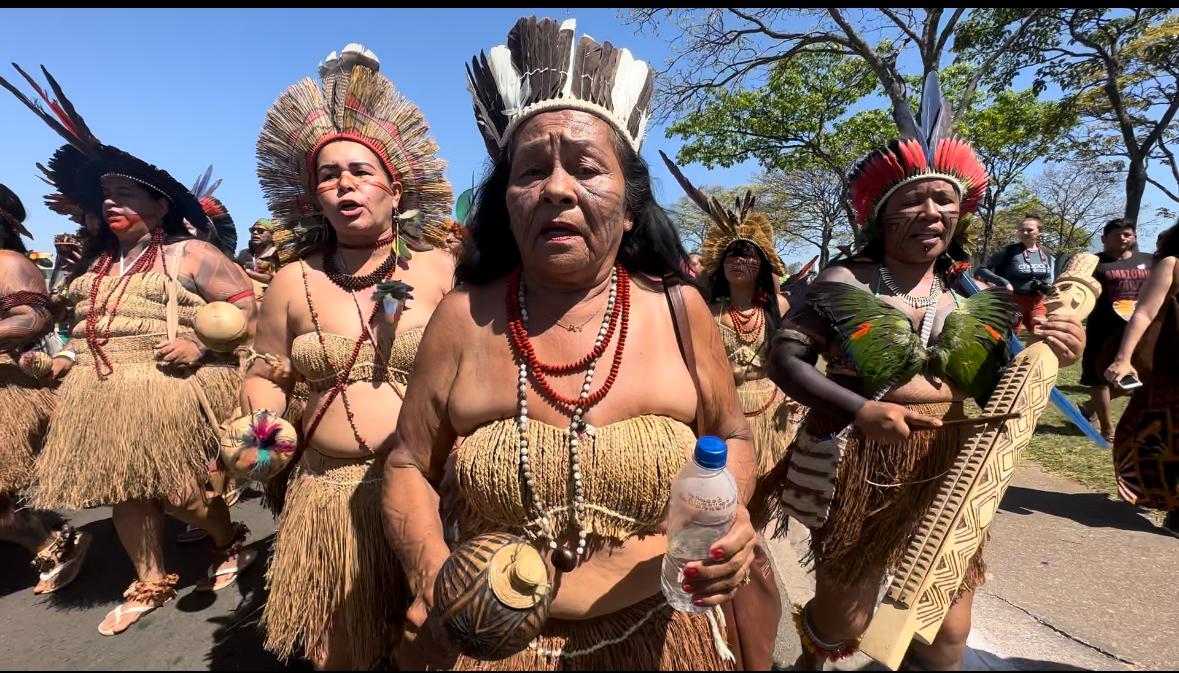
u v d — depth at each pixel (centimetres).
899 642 149
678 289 151
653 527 142
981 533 161
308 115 227
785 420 393
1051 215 3172
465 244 160
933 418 183
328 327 222
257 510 447
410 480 152
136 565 295
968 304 189
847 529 192
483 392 142
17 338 306
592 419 138
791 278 500
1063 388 789
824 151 1869
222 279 304
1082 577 296
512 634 114
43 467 280
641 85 149
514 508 135
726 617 163
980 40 1374
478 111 157
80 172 293
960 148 187
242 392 237
